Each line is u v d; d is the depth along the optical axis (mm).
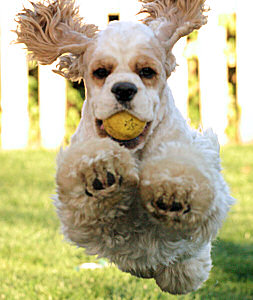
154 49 4051
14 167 16078
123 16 18422
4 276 7566
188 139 4363
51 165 16328
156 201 3729
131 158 3768
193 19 4336
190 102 19406
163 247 4340
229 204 4656
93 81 4047
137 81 3889
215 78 19391
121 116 3883
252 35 19500
